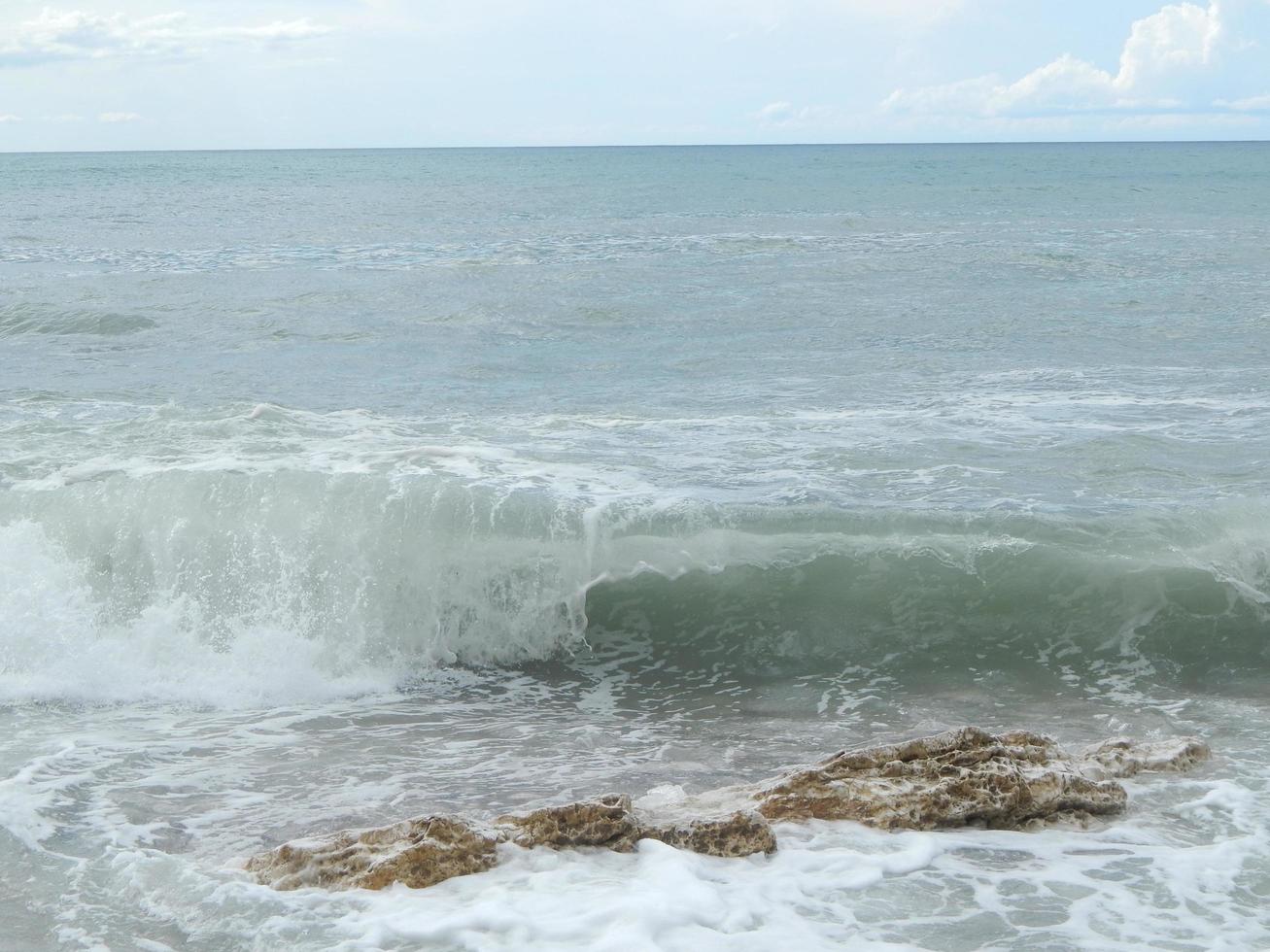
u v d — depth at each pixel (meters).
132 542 9.12
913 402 14.52
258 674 8.41
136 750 7.03
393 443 12.05
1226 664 8.50
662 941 4.61
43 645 8.45
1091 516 9.95
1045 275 26.64
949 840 5.61
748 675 8.55
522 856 5.26
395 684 8.45
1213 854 5.52
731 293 23.97
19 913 4.99
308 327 20.45
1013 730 7.48
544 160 144.12
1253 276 26.20
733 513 9.62
